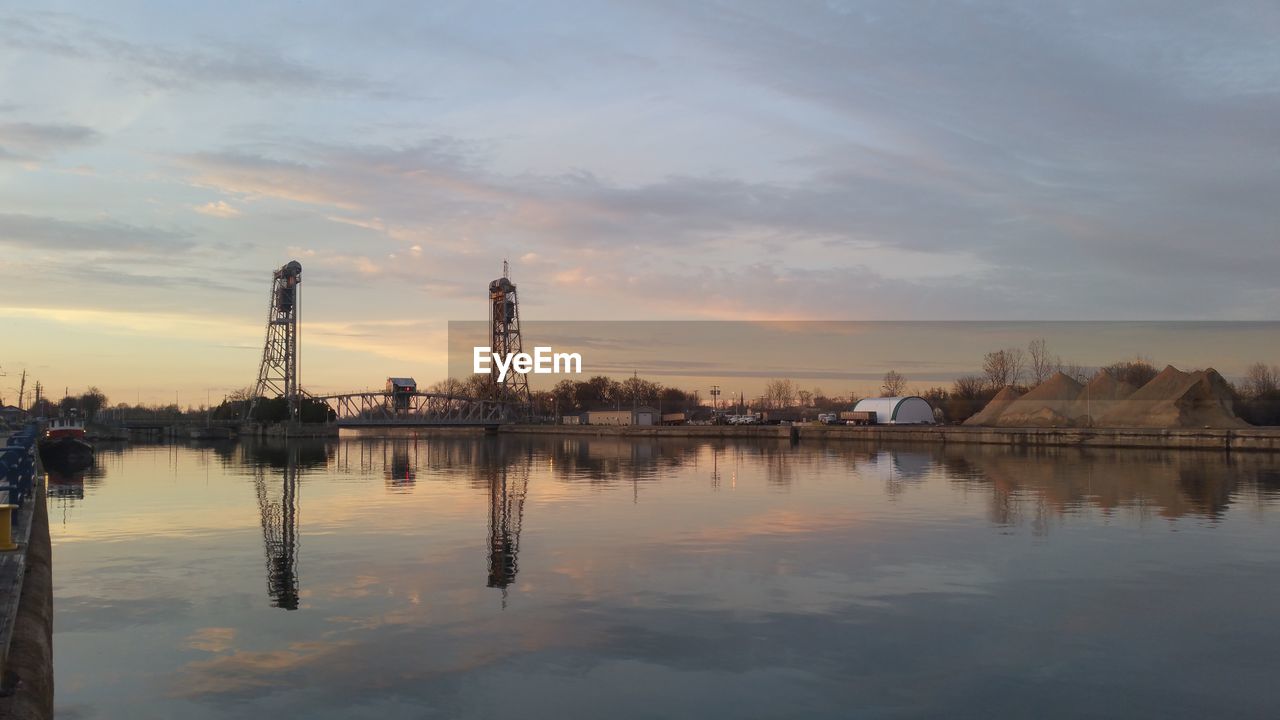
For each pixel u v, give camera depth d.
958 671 13.70
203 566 21.69
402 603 17.77
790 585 19.42
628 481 47.41
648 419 173.88
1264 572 20.80
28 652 12.19
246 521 30.22
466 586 19.30
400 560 22.39
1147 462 63.56
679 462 66.56
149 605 17.64
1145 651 14.69
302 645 14.95
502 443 118.88
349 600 18.03
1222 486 42.44
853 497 37.88
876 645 14.98
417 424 151.62
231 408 162.38
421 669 13.73
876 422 140.62
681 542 25.20
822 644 15.05
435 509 33.78
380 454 84.94
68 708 12.15
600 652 14.58
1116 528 27.80
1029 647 14.91
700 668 13.80
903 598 18.22
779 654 14.50
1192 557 22.69
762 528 28.05
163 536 26.72
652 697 12.59
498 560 22.36
